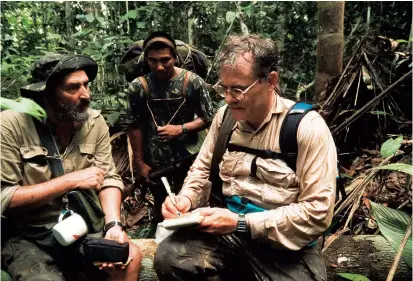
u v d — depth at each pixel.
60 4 5.58
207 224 1.68
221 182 2.03
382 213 2.17
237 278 2.01
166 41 2.73
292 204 1.71
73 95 1.85
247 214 1.72
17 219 1.94
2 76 4.25
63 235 1.77
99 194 2.13
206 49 5.36
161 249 1.84
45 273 1.82
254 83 1.64
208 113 2.88
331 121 3.70
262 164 1.77
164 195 3.15
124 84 4.62
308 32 5.44
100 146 2.14
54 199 1.98
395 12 5.39
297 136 1.70
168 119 2.94
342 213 2.70
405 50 3.71
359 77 3.56
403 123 3.56
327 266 2.30
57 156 1.94
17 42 4.84
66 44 4.96
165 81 2.86
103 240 1.85
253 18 5.20
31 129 1.90
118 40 4.47
